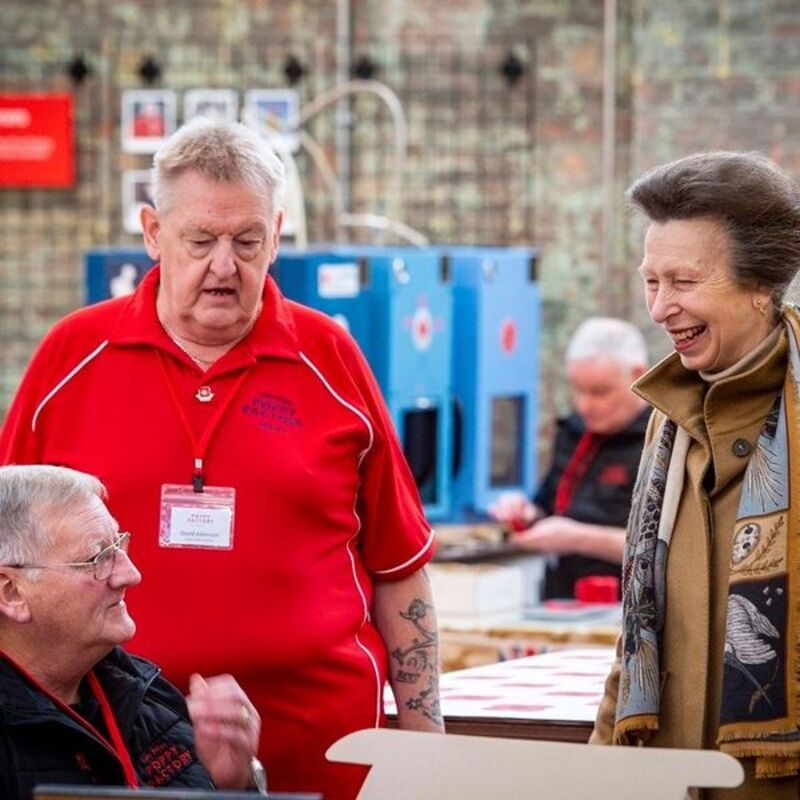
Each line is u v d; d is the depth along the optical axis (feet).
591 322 33.76
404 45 54.90
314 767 17.78
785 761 14.40
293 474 17.54
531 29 54.29
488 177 54.70
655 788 13.19
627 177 53.83
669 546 15.39
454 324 39.75
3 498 15.35
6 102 55.77
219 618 17.44
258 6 55.16
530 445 41.88
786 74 50.75
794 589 14.52
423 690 18.70
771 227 14.74
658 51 51.83
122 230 56.08
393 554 18.52
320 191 54.85
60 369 18.04
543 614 28.81
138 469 17.56
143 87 55.67
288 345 17.93
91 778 15.19
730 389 14.99
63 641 15.35
